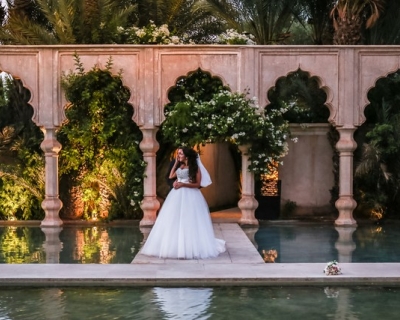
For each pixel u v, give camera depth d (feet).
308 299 18.37
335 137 40.19
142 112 35.99
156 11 48.70
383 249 27.53
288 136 38.81
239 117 34.94
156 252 24.95
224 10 49.29
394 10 44.29
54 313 16.69
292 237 31.73
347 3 40.40
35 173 39.29
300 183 40.98
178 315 16.48
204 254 24.44
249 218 36.42
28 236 32.37
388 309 17.16
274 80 36.01
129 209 39.14
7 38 43.24
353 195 39.17
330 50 35.99
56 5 44.06
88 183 39.17
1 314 16.58
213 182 45.93
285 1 48.34
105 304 17.70
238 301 18.07
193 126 35.32
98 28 41.70
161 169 40.37
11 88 42.63
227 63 35.96
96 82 36.96
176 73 35.91
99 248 27.99
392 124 38.14
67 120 38.34
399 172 38.06
